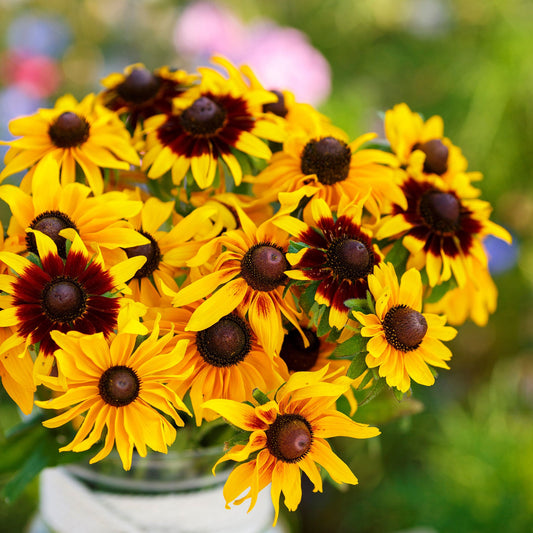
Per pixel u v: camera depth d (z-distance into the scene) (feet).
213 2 7.02
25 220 2.66
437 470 5.18
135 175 2.91
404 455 5.74
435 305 2.95
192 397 2.65
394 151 2.96
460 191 2.94
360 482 5.71
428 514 4.91
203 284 2.64
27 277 2.59
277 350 2.65
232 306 2.64
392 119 2.99
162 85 3.00
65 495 3.04
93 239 2.66
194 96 2.91
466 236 2.87
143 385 2.61
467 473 4.99
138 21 7.93
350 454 5.73
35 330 2.59
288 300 2.68
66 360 2.56
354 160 2.85
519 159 6.37
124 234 2.65
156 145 2.83
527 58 6.11
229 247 2.67
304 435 2.60
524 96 6.22
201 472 2.97
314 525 5.74
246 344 2.69
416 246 2.79
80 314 2.61
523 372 6.45
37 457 2.87
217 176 2.85
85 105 2.96
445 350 2.66
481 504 4.82
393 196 2.81
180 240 2.74
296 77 5.74
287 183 2.79
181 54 7.16
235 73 3.00
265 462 2.61
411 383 2.70
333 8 7.17
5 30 7.13
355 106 6.15
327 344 2.77
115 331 2.61
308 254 2.64
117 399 2.59
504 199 6.53
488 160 6.31
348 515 5.60
